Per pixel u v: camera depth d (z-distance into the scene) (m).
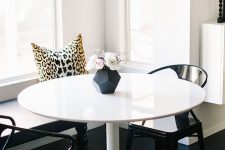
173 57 4.24
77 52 4.31
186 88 3.20
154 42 4.36
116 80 3.10
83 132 4.27
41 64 4.15
